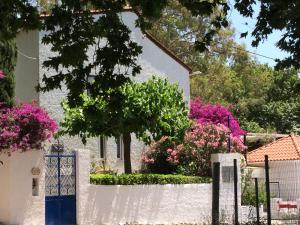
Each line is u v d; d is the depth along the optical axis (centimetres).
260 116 4703
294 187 2841
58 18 1370
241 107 4681
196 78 4609
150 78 2752
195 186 2384
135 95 2302
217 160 2395
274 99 4888
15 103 2270
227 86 4741
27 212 2052
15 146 1991
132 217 2252
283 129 4628
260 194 2475
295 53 1422
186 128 2488
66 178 2169
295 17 1337
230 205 2353
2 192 2052
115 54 1408
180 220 2338
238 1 1434
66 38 1384
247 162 2931
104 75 1416
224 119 3183
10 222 2022
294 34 1388
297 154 2906
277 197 2747
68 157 2178
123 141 2550
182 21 4381
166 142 2595
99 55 1410
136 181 2277
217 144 2523
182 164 2561
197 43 1506
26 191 2058
